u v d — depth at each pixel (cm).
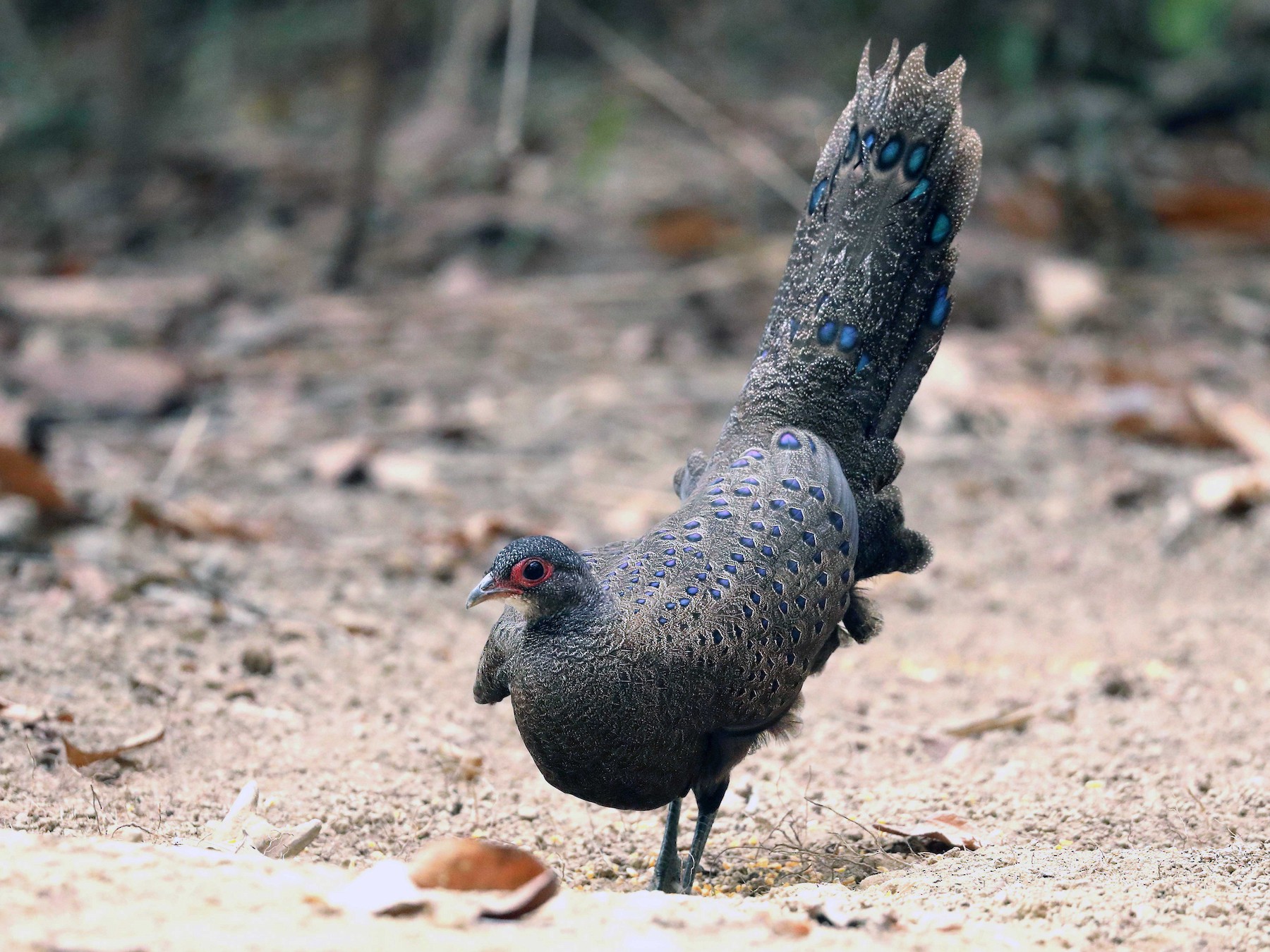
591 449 1454
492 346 1727
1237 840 745
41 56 2998
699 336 1756
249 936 492
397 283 1934
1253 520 1280
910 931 568
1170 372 1616
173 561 1121
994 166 2156
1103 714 931
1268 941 570
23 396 1511
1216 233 2012
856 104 786
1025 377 1616
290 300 1856
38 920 500
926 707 964
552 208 2119
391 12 1859
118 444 1427
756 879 740
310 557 1175
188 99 2780
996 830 774
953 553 1241
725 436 778
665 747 667
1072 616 1119
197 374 1594
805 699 962
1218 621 1085
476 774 841
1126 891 627
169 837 723
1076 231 1967
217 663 956
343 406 1548
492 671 714
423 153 2364
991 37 2378
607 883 741
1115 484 1347
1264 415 1485
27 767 793
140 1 2348
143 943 481
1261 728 892
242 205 2234
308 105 2756
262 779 812
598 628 652
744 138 2023
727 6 2784
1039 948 555
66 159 2488
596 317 1811
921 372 786
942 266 778
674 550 696
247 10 3119
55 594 1044
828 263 775
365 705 920
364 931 504
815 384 765
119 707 876
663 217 1950
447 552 1186
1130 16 2177
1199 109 2323
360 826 768
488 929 517
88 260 2039
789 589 692
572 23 1925
